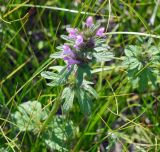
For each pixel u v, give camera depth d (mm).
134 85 425
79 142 441
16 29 512
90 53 370
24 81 501
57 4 552
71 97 385
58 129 430
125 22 543
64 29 548
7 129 461
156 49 434
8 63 499
